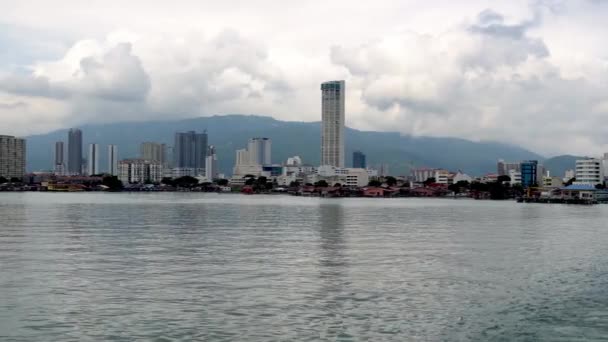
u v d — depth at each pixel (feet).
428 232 381.81
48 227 401.08
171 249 280.72
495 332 142.10
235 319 150.30
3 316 152.05
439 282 198.59
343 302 168.45
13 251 270.46
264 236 346.54
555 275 214.48
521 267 232.12
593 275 215.10
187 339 134.62
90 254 261.44
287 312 157.07
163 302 166.91
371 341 134.41
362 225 440.86
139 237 335.88
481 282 199.52
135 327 143.13
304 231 382.42
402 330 142.61
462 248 291.99
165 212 597.11
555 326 147.33
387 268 225.97
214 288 185.98
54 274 209.15
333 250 279.90
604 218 557.74
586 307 165.89
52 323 146.10
